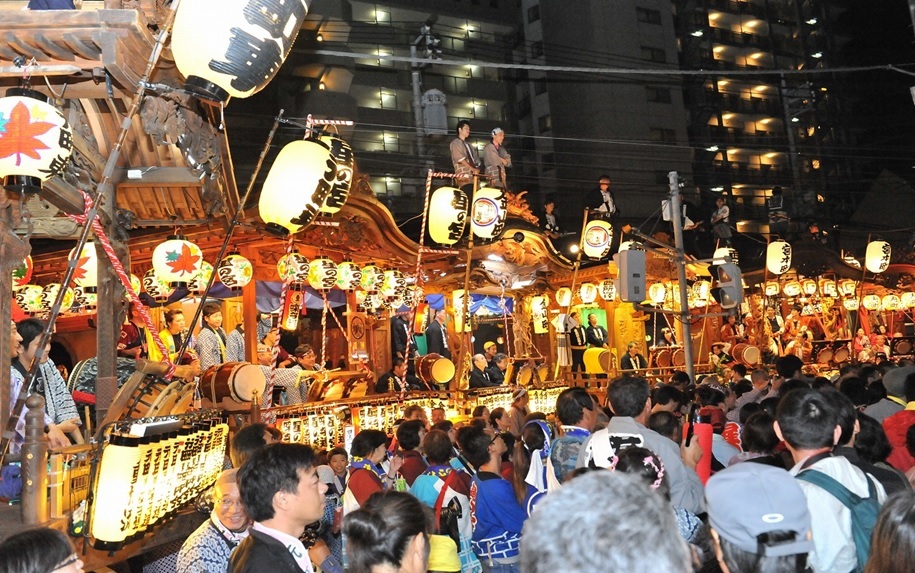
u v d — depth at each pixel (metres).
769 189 50.91
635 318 24.28
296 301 16.02
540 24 46.09
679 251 14.14
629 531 1.80
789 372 10.80
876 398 7.90
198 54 5.90
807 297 28.72
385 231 15.31
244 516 4.32
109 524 5.05
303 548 3.53
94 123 8.05
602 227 18.55
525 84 46.34
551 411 17.09
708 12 51.22
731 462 5.97
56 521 4.80
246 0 5.83
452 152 18.30
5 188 5.91
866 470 4.40
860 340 28.23
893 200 44.25
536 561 1.87
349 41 39.66
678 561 1.84
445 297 19.84
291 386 12.62
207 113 7.28
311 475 3.56
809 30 54.16
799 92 52.88
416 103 39.75
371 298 16.31
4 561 2.60
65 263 14.70
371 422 12.74
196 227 12.96
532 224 18.48
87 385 8.41
